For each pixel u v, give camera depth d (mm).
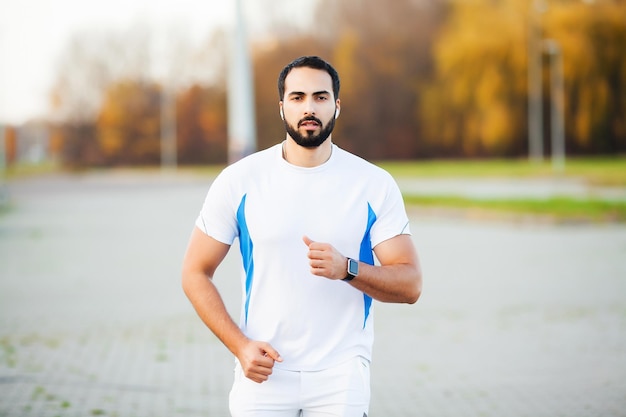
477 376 7586
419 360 8219
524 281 13125
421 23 73438
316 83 3549
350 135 74938
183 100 80688
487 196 30891
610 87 57875
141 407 6664
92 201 35031
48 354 8578
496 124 60625
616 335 9227
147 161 82938
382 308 11078
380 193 3719
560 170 50219
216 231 3715
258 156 3771
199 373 7797
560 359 8203
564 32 57188
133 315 10727
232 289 12633
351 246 3676
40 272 14805
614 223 22766
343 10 74750
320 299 3629
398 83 73938
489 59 59688
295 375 3623
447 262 15508
